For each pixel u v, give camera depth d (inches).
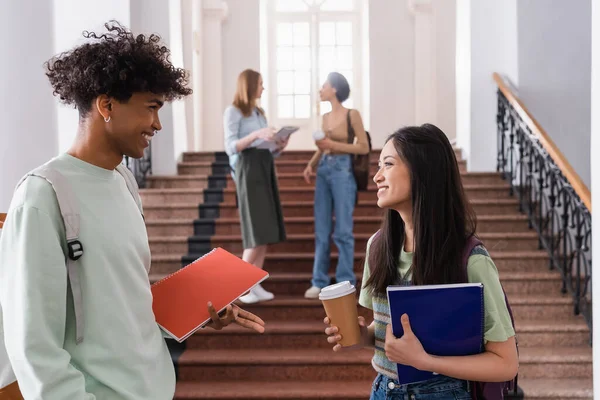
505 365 66.7
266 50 424.8
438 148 71.9
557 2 262.4
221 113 393.1
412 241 74.9
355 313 77.2
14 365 59.5
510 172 261.6
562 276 212.1
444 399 70.1
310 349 194.7
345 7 431.2
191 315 73.5
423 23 394.3
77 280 63.1
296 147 431.5
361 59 429.7
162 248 239.0
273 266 233.0
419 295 64.9
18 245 60.5
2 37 173.0
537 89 264.1
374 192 273.7
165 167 288.4
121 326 64.7
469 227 72.2
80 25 233.5
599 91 134.8
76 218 63.2
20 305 59.1
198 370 185.2
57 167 64.6
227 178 279.4
